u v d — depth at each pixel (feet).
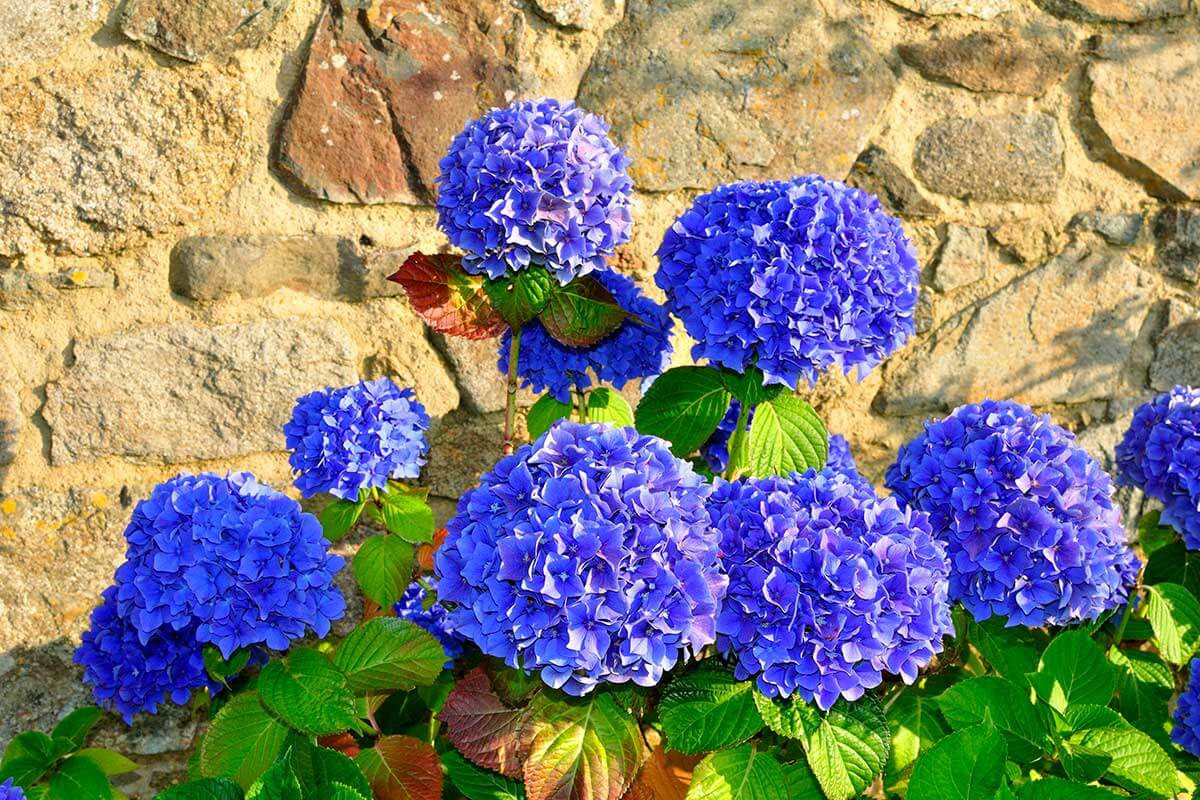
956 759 4.97
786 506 5.06
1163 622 5.94
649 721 5.49
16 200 5.58
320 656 5.23
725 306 5.33
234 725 5.22
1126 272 6.73
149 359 5.78
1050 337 6.70
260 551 5.15
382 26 5.82
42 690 5.80
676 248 5.50
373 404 5.50
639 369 5.76
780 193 5.41
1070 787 5.00
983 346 6.63
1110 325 6.75
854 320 5.35
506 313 5.46
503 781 5.38
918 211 6.46
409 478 6.07
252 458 5.96
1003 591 5.48
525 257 5.30
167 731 5.92
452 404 6.15
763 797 5.11
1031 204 6.59
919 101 6.40
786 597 4.94
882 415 6.61
